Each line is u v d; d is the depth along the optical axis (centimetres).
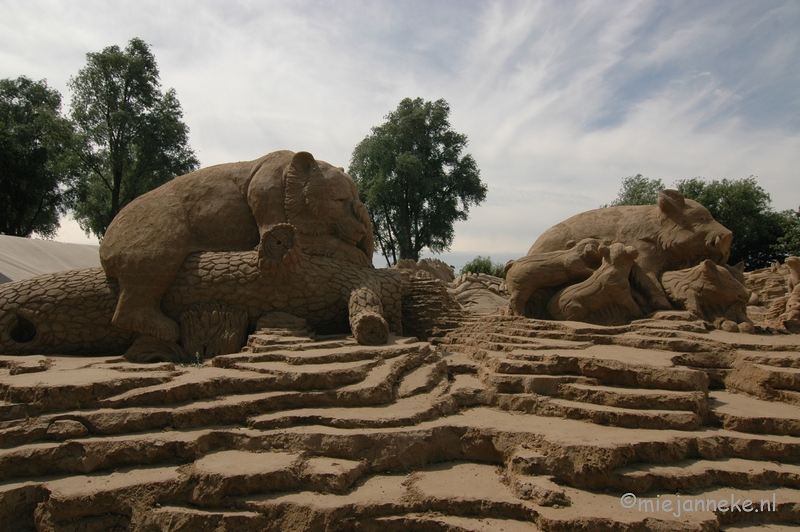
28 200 2466
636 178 2992
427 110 3028
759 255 2733
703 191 2728
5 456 477
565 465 466
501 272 2245
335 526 418
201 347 779
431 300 953
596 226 949
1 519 448
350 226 891
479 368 689
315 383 580
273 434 511
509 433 514
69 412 527
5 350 792
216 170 923
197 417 532
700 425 549
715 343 686
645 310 840
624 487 454
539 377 612
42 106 2456
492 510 432
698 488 464
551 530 402
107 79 2286
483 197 3148
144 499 446
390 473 495
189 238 857
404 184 2939
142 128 2298
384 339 735
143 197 876
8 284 829
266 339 715
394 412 549
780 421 532
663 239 888
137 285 788
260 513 429
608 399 575
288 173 880
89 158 2308
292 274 809
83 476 480
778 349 662
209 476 448
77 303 806
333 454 496
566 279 870
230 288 804
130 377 575
